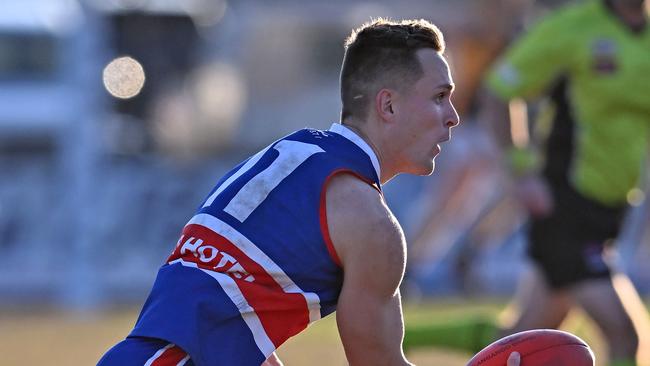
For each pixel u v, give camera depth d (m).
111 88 51.25
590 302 22.81
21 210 44.59
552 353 14.41
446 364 28.75
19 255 44.56
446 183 41.72
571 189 23.12
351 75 14.51
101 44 42.97
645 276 45.12
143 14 53.69
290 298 13.85
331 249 13.82
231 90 58.19
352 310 13.72
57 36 50.97
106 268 44.19
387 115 14.32
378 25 14.58
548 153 23.56
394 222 13.84
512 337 14.68
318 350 31.67
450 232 44.62
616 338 22.72
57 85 48.34
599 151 23.12
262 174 14.21
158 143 51.41
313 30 66.44
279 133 63.25
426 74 14.30
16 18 51.72
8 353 31.67
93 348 32.44
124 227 44.50
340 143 14.26
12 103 48.59
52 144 48.28
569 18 23.47
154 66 53.62
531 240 23.53
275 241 13.89
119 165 44.50
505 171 23.97
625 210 23.52
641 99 23.16
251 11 63.88
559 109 23.56
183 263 14.22
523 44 23.86
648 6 23.47
